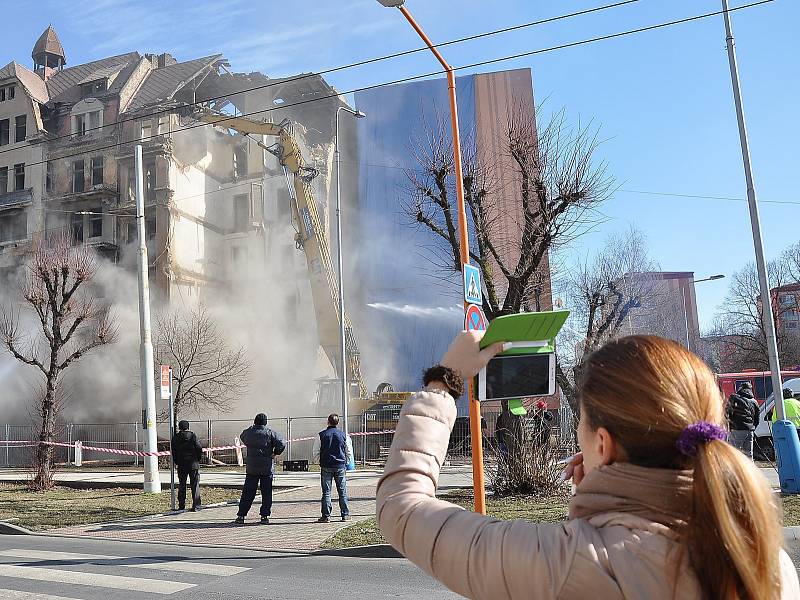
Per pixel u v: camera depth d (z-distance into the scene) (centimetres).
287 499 1630
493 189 1700
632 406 136
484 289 1466
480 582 138
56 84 4928
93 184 4459
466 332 181
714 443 131
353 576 815
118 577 816
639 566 128
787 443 1261
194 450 1477
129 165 4369
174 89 4534
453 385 172
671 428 133
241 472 2456
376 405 2938
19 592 740
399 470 157
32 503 1617
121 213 4303
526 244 1455
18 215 4578
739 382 2527
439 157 1552
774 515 128
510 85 4344
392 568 862
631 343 149
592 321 2148
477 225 1490
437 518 147
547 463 1362
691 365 143
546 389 190
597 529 136
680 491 133
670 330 3644
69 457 3172
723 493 125
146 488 1834
